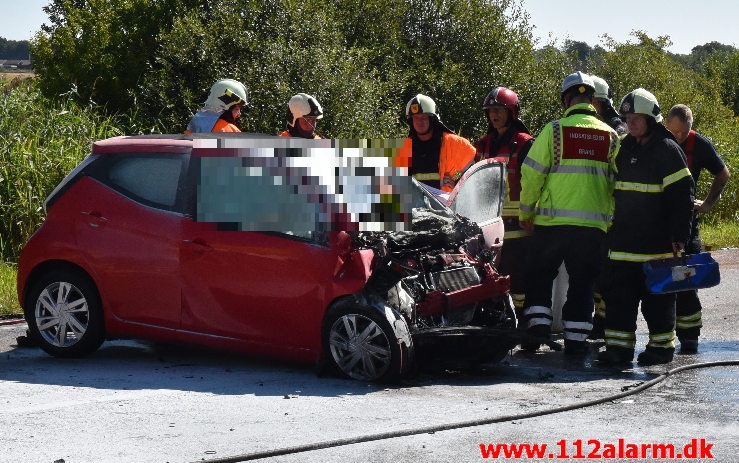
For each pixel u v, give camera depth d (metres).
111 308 7.32
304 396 6.27
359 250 6.75
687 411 5.93
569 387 6.72
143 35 15.83
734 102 42.97
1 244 11.68
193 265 7.07
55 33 16.12
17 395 6.22
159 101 15.07
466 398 6.27
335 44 15.90
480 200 8.13
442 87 18.17
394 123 16.09
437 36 18.98
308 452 4.98
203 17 15.53
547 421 5.64
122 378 6.80
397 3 18.45
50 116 13.54
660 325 7.76
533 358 7.99
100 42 15.80
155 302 7.21
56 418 5.62
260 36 15.48
